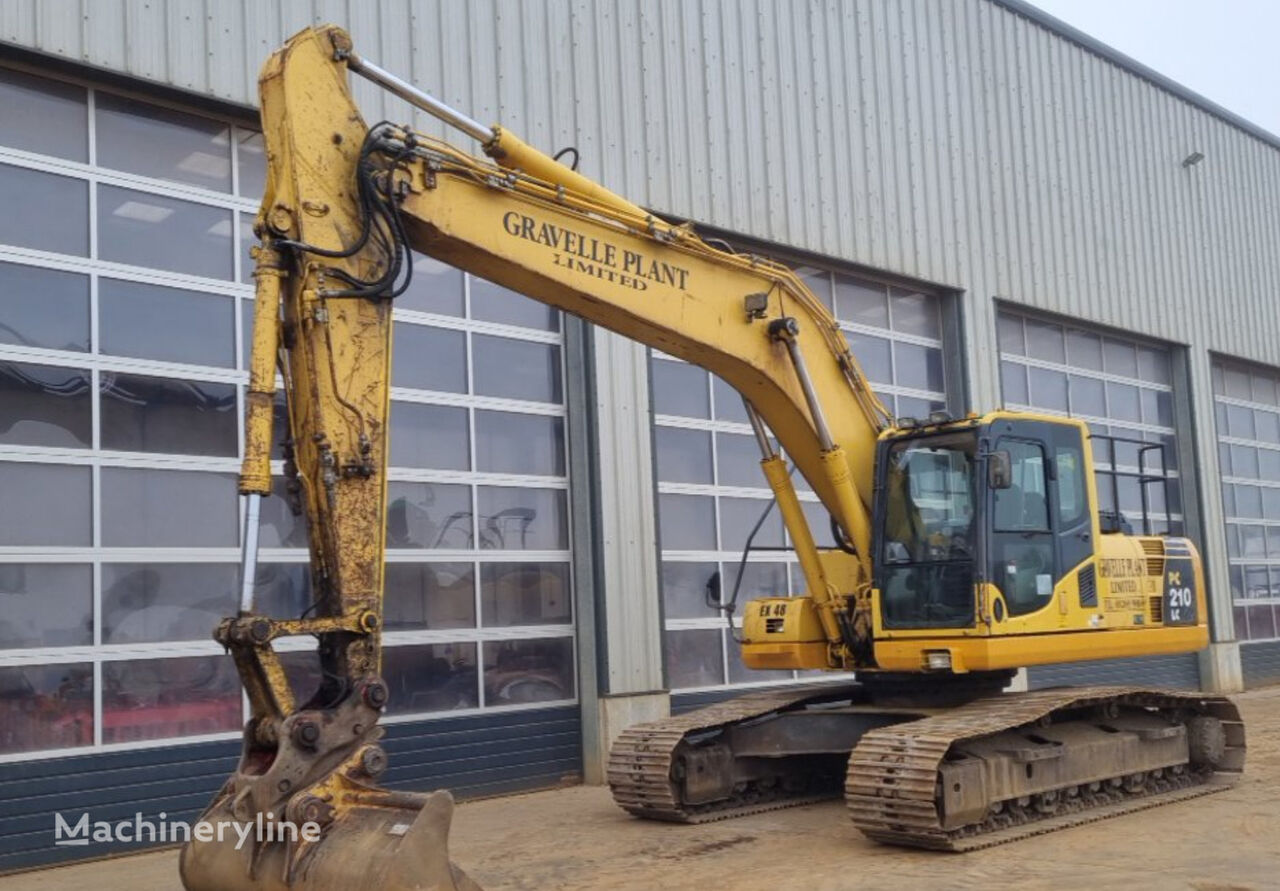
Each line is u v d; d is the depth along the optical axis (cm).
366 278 662
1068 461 986
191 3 1004
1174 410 2044
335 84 677
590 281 784
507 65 1198
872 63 1572
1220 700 1089
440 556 1136
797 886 742
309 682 1050
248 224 1053
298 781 579
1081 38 1898
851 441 961
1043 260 1784
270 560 1034
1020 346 1786
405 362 1136
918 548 938
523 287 772
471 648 1149
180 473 991
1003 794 867
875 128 1559
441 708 1123
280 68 661
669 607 1312
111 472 954
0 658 885
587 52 1266
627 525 1247
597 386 1241
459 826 995
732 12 1413
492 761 1148
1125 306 1920
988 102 1733
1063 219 1830
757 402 926
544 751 1188
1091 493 996
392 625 1097
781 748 994
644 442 1273
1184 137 2092
